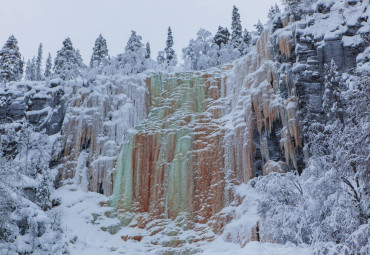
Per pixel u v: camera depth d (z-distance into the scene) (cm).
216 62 5628
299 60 3225
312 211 1970
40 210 3084
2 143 4041
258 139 3534
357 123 1930
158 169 3850
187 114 4231
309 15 3556
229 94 4300
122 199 3791
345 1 3309
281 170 3175
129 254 3222
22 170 3541
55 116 4391
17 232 2794
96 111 4300
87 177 4000
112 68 5244
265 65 3675
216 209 3416
